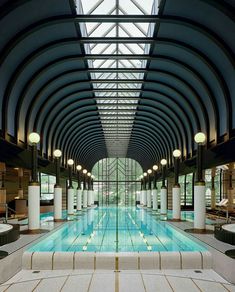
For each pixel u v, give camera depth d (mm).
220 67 12906
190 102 18203
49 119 20422
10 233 6246
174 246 12398
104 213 32312
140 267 9109
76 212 29906
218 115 14750
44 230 13047
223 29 10922
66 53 14164
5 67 12172
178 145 24375
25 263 9086
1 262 7508
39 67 14352
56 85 17547
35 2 9961
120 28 14789
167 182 37250
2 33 10539
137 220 23297
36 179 13289
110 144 44188
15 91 14086
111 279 7895
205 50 12781
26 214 21641
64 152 27484
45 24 11031
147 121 28703
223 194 29344
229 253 8258
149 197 38094
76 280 7789
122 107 25234
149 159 42938
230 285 7395
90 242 13289
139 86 20047
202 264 9156
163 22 11305
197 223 13164
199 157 13484
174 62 14523
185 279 7930
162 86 18219
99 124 30609
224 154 13594
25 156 16359
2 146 12867
